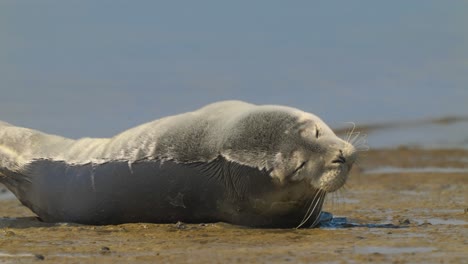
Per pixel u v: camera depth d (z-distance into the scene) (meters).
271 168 43.34
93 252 37.91
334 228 44.22
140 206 45.50
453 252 36.38
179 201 45.00
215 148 44.53
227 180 44.31
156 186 45.09
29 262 36.00
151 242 40.31
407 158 77.94
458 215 48.59
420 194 58.41
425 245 38.12
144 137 45.88
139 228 44.47
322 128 44.03
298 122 43.84
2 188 67.19
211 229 43.88
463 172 69.31
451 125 96.94
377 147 84.88
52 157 47.91
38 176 47.78
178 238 41.34
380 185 63.53
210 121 45.38
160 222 45.81
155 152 45.28
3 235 42.78
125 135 46.72
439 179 65.81
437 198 56.28
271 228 44.41
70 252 38.00
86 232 43.41
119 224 46.25
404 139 89.56
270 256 36.28
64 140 48.94
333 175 42.62
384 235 41.22
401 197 57.03
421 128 95.31
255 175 43.66
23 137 49.12
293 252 37.06
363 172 70.69
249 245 39.22
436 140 88.62
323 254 36.44
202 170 44.66
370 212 50.41
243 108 45.41
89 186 46.22
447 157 78.12
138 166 45.34
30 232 43.62
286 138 43.50
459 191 59.56
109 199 45.84
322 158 42.91
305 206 44.28
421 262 34.44
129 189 45.44
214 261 35.44
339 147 42.97
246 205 44.28
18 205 58.47
